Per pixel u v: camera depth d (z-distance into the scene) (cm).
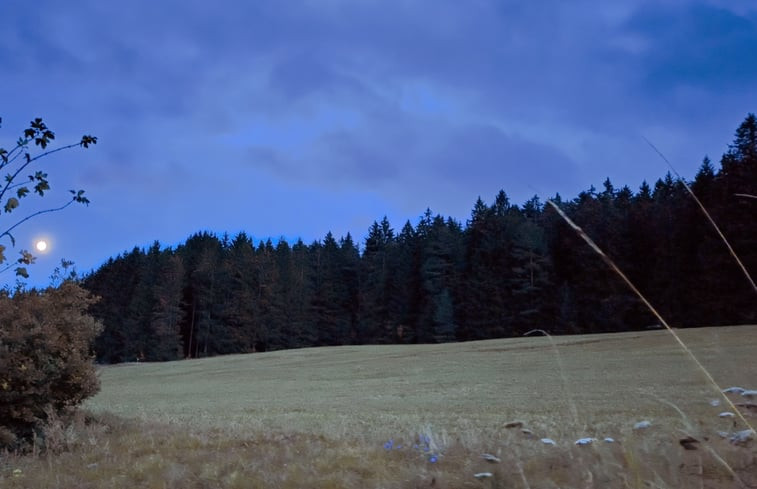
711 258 4456
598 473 346
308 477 486
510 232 7550
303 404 2125
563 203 6881
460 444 566
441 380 2866
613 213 6550
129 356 8169
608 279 5866
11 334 902
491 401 1866
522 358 3716
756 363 1329
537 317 6775
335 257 10106
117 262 9694
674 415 870
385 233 10762
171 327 8244
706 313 4812
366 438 754
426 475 435
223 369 4816
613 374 2498
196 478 530
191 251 9900
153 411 1988
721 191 4250
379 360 4456
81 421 910
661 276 5409
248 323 8781
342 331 9238
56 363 947
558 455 430
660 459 349
